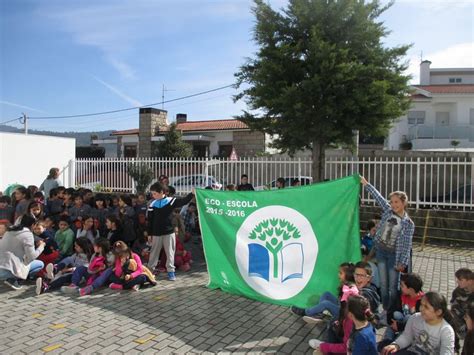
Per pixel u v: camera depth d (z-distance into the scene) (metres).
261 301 6.09
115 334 4.93
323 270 5.75
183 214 11.20
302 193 6.02
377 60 10.59
